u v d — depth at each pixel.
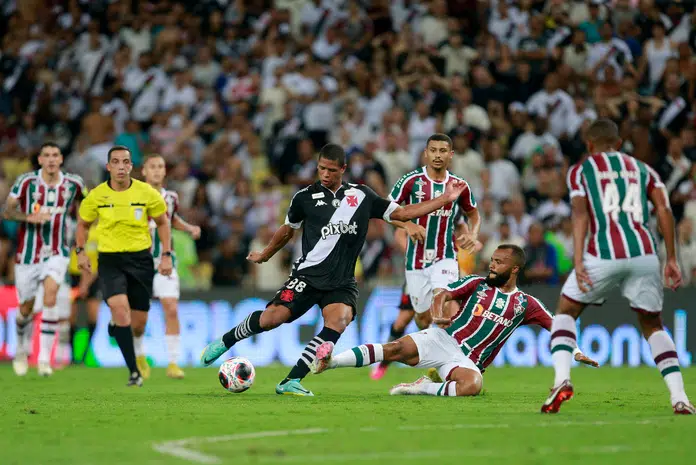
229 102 67.19
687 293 49.62
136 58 71.44
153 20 72.56
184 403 25.28
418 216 26.94
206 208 59.25
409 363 27.36
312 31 69.06
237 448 16.75
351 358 26.55
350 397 27.14
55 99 69.31
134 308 34.97
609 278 21.20
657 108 61.81
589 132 21.97
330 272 27.00
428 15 67.44
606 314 49.50
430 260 32.75
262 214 57.53
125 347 32.78
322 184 27.23
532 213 57.09
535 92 63.66
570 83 63.00
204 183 61.59
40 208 38.38
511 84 63.81
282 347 49.53
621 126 60.31
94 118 62.47
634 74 63.72
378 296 49.84
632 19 65.94
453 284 27.27
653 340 21.91
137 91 68.38
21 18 76.88
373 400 25.89
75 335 49.28
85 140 62.19
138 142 63.41
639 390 31.83
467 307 27.48
